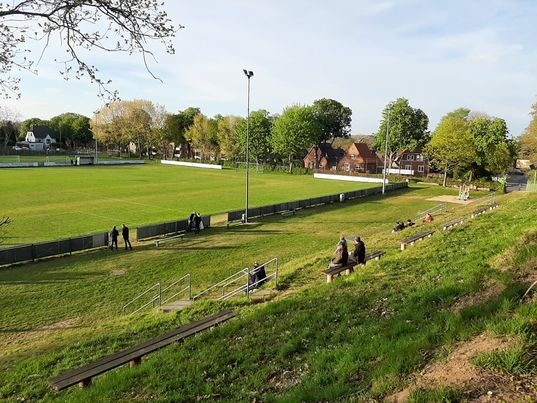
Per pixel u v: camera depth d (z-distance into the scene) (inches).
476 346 265.1
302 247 1138.7
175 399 306.8
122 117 4763.8
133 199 1927.9
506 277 377.1
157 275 901.2
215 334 432.8
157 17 307.6
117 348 503.5
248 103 1515.7
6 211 1569.9
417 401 215.8
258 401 290.4
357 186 2765.7
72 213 1565.0
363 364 294.7
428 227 1038.4
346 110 4694.9
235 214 1471.5
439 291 412.8
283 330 420.5
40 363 475.5
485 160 2891.2
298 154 3981.3
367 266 639.1
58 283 843.4
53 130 6254.9
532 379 217.9
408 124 3555.6
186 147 5600.4
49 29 298.4
